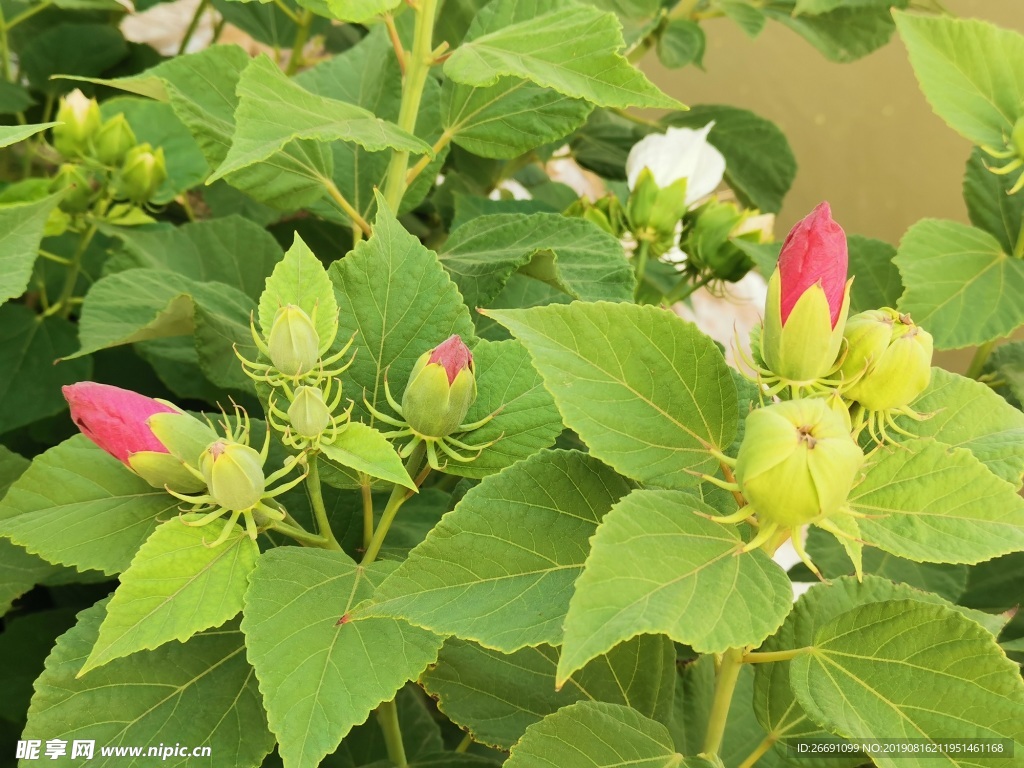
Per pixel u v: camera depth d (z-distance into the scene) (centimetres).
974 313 77
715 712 59
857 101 143
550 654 64
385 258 64
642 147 92
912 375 52
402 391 63
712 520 50
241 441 59
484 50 67
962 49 79
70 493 60
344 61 85
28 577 67
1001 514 53
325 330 61
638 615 47
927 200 141
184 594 55
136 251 84
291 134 61
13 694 80
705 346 54
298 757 51
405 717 83
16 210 68
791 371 53
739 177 120
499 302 81
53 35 114
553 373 53
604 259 73
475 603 53
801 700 52
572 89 63
